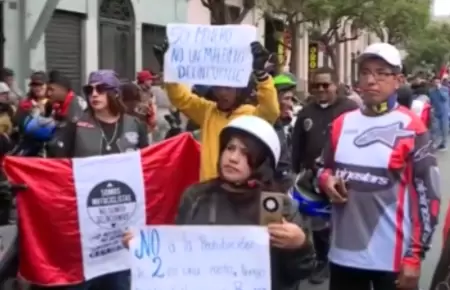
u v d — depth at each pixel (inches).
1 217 200.2
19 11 671.1
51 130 289.7
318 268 295.1
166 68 206.5
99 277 203.9
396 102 170.1
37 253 195.2
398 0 1333.7
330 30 1226.6
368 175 166.6
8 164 193.3
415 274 162.6
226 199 137.9
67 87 313.3
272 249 135.7
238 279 134.0
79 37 775.1
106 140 209.3
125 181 202.5
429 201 163.6
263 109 204.2
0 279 187.8
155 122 415.2
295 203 139.0
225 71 201.9
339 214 170.6
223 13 814.5
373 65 167.3
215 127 204.8
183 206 140.6
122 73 854.5
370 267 166.2
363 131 168.7
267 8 1100.5
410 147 164.4
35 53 689.0
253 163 135.2
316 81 295.3
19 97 434.3
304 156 300.4
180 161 209.3
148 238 135.3
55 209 195.8
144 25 900.0
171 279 135.2
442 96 837.2
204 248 134.6
